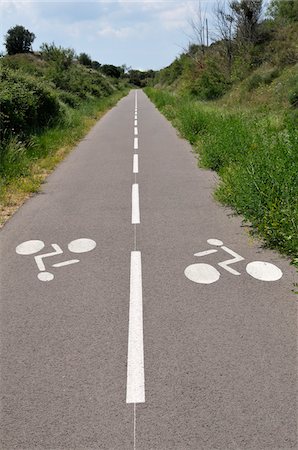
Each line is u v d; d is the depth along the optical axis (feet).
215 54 106.22
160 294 14.01
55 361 10.78
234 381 9.87
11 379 10.16
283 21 92.07
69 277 15.42
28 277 15.48
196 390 9.62
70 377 10.17
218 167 33.40
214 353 10.92
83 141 52.47
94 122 75.61
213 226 20.49
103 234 19.76
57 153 42.14
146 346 11.30
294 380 9.87
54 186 29.48
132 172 33.58
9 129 38.19
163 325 12.24
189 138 48.57
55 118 54.90
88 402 9.35
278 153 21.02
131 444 8.21
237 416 8.84
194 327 12.10
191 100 94.79
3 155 31.65
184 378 10.03
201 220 21.45
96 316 12.80
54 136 47.26
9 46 201.16
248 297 13.65
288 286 14.29
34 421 8.86
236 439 8.27
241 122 36.83
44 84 56.85
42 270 16.03
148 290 14.32
